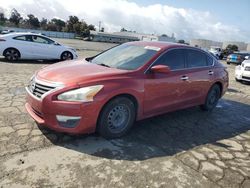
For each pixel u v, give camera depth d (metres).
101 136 4.24
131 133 4.59
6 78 7.99
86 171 3.31
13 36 11.98
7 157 3.44
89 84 3.80
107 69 4.37
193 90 5.55
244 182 3.44
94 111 3.82
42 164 3.37
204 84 5.85
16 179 3.03
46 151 3.68
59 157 3.57
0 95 6.05
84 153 3.73
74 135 4.21
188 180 3.34
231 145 4.57
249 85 11.59
